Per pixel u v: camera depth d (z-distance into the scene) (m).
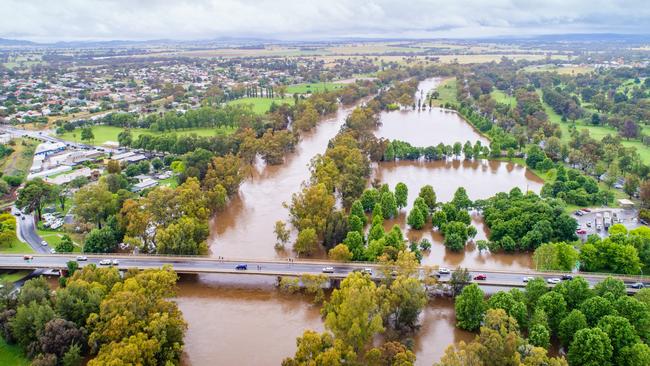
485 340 143.00
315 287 195.88
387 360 143.62
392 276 193.12
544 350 139.62
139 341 145.12
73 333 154.62
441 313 191.00
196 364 163.50
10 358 159.25
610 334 151.88
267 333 180.88
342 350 144.25
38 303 170.75
